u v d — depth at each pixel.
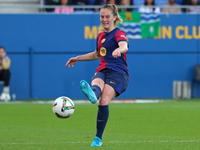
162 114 36.75
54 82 59.81
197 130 26.16
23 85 59.44
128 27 59.91
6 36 59.00
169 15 60.66
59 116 17.42
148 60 60.59
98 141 18.77
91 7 60.53
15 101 55.22
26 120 32.56
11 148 18.47
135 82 60.56
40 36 59.56
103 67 18.83
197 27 61.19
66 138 22.48
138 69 60.47
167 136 23.33
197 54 61.28
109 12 18.77
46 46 59.56
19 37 59.25
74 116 35.56
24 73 59.44
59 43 59.78
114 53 16.23
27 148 18.44
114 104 49.75
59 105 17.27
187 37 61.00
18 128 27.41
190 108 43.09
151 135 23.81
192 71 61.25
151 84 60.81
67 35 59.91
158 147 18.73
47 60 59.78
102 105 18.05
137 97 60.59
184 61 61.06
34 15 59.38
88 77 60.00
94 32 60.16
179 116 34.97
